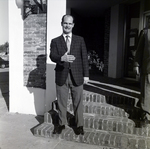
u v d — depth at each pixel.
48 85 4.07
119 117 3.30
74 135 3.00
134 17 6.62
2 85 9.10
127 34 6.96
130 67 6.78
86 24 9.11
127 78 6.71
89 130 3.15
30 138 3.15
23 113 4.46
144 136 2.95
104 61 7.74
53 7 3.92
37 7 4.12
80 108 2.94
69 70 2.83
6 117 4.20
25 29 4.23
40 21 4.14
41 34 4.17
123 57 7.05
